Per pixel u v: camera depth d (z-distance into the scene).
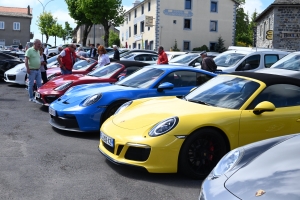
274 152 3.27
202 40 47.97
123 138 4.89
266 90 5.41
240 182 2.88
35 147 6.30
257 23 41.16
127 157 4.87
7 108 10.08
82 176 4.96
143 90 7.39
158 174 5.09
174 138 4.71
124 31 60.28
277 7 32.09
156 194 4.43
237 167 3.14
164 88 7.08
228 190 2.83
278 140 3.55
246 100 5.29
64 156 5.82
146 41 49.31
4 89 14.58
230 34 49.34
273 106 4.96
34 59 11.09
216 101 5.53
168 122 4.82
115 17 44.47
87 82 9.55
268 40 34.34
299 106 5.49
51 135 7.17
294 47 32.00
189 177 4.91
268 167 3.02
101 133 5.45
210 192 2.91
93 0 42.53
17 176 4.90
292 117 5.32
